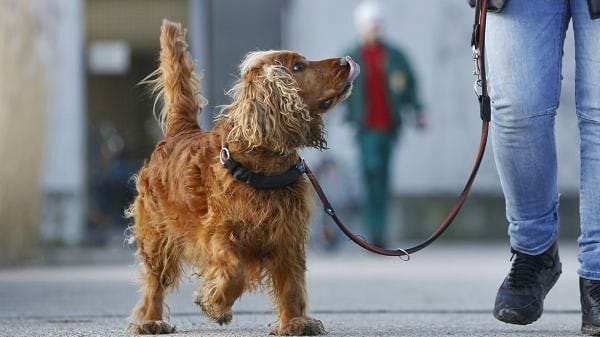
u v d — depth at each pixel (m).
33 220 16.12
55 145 20.19
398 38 21.09
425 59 21.09
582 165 6.84
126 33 21.78
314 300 10.39
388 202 17.55
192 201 6.98
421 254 17.94
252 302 10.11
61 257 16.86
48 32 16.59
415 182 21.08
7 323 8.52
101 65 21.70
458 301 10.25
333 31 21.03
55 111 19.50
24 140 15.74
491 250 18.75
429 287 11.80
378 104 17.31
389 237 17.88
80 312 9.34
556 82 6.73
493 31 6.74
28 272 14.44
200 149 7.05
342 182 19.48
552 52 6.68
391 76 17.31
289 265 7.02
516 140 6.79
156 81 8.08
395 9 21.08
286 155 6.81
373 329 7.68
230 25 21.08
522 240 7.17
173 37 7.92
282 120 6.80
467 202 21.06
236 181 6.77
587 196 6.83
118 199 21.25
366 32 17.42
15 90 15.55
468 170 21.08
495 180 21.03
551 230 7.16
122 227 21.09
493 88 6.80
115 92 21.84
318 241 18.70
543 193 6.98
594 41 6.66
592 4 6.57
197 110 7.92
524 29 6.64
